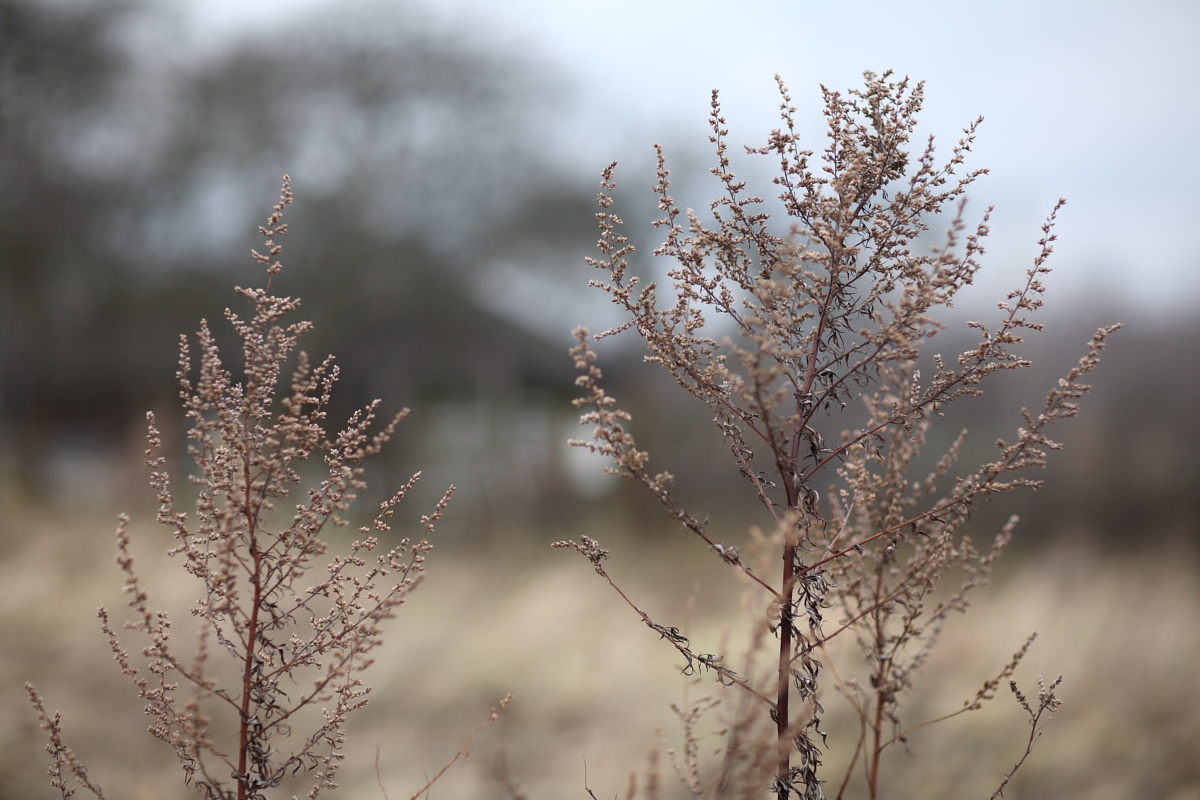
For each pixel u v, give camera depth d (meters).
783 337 1.58
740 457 1.62
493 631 6.69
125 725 4.50
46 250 19.05
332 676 1.57
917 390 1.64
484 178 23.41
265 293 1.58
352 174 22.62
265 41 22.38
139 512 9.95
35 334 19.58
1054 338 12.12
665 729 4.32
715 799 1.40
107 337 20.25
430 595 8.10
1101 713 4.69
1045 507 10.69
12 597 6.57
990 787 3.91
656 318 1.62
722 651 1.54
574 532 13.88
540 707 4.94
